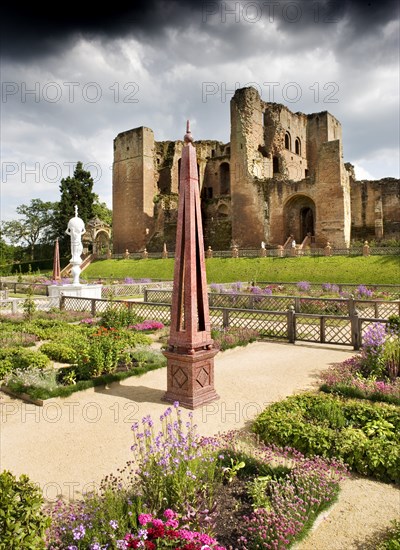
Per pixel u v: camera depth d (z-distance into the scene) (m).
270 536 3.20
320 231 40.25
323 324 10.93
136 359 8.74
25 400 6.73
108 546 2.91
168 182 56.59
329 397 6.07
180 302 6.57
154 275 39.12
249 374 8.12
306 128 56.69
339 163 39.09
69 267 49.44
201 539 2.89
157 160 58.09
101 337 8.92
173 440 3.87
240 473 4.20
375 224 42.94
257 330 12.01
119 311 14.20
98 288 20.39
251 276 33.19
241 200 45.78
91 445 5.04
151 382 7.68
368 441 4.56
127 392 7.09
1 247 67.62
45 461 4.64
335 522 3.54
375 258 30.22
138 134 55.66
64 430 5.50
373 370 7.46
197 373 6.36
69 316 15.62
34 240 74.25
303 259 33.59
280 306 16.11
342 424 5.21
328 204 39.72
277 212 43.34
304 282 25.16
